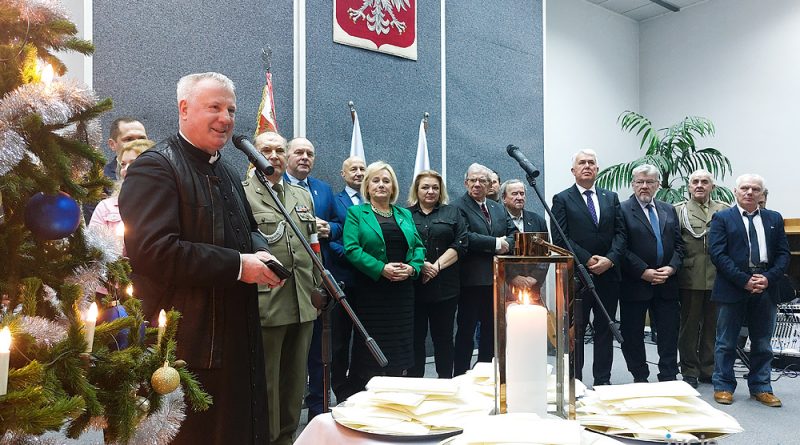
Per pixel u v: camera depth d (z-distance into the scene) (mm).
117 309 1109
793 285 4012
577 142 6156
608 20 6535
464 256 2998
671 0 6348
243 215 1391
